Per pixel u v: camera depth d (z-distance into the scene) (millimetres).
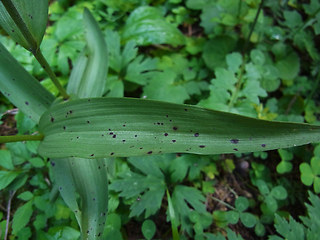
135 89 230
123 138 106
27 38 125
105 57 190
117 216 167
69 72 231
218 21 252
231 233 156
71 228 158
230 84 211
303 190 205
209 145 102
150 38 240
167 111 102
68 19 232
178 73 248
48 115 127
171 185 185
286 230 154
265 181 208
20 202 190
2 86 162
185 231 179
